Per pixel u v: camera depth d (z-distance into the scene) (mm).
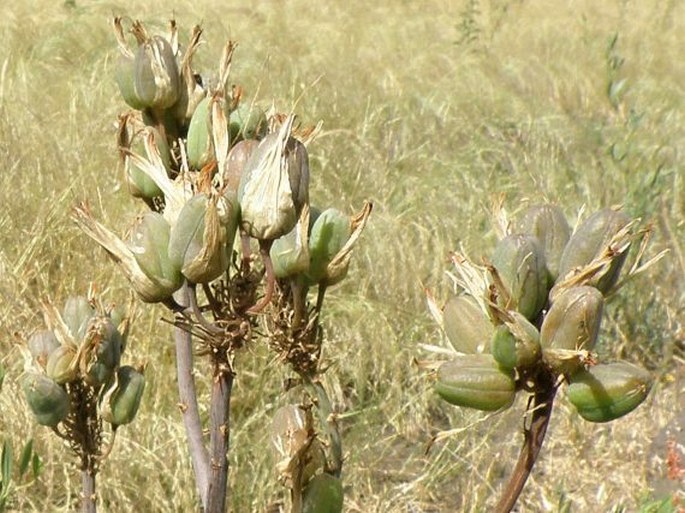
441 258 4977
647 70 10586
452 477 3977
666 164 6707
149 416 3830
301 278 1484
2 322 3988
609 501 3715
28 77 7008
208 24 9328
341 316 4562
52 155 5152
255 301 1451
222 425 1521
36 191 4805
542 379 1370
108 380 1737
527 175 6133
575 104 8773
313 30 10695
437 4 14648
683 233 5551
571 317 1324
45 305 1754
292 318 1489
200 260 1392
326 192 5449
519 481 1396
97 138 5480
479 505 3639
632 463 4020
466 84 8930
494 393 1359
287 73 7812
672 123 8109
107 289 4164
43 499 3516
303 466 1488
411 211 5422
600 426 4219
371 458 3996
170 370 4160
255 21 10648
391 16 13188
